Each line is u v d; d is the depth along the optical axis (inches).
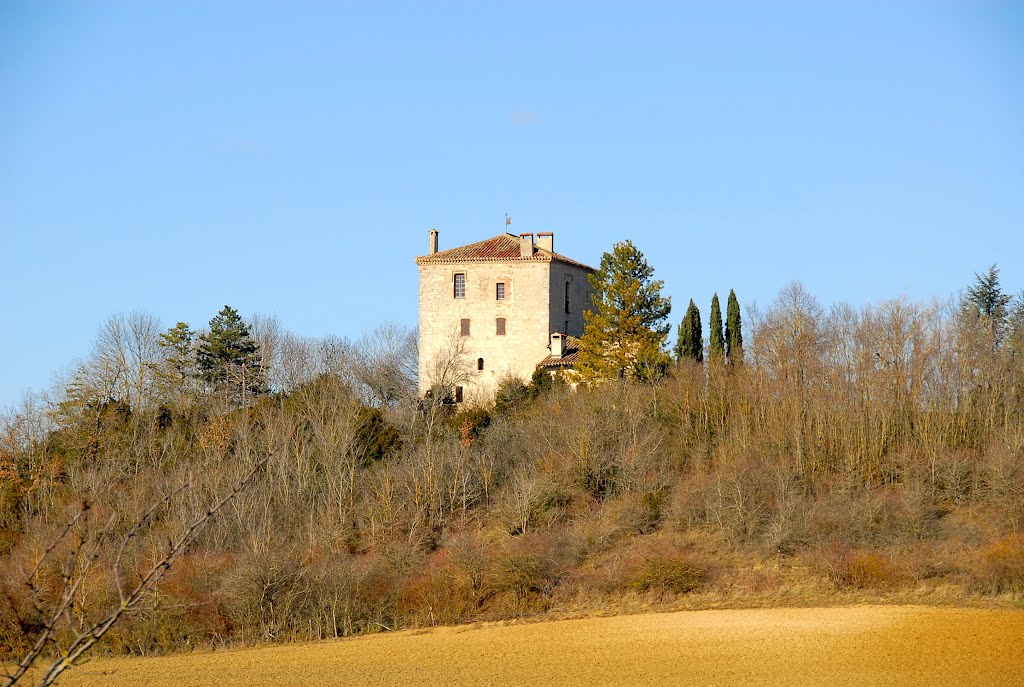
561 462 2578.7
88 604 1592.0
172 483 2249.0
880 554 2111.2
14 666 1277.1
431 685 1546.5
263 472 2389.3
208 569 1958.7
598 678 1555.1
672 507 2388.0
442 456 2564.0
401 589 2066.9
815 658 1603.1
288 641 1908.2
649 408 2822.3
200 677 1628.9
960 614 1820.9
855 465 2463.1
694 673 1555.1
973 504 2304.4
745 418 2674.7
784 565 2156.7
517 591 2081.7
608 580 2110.0
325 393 2957.7
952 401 2667.3
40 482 2369.6
